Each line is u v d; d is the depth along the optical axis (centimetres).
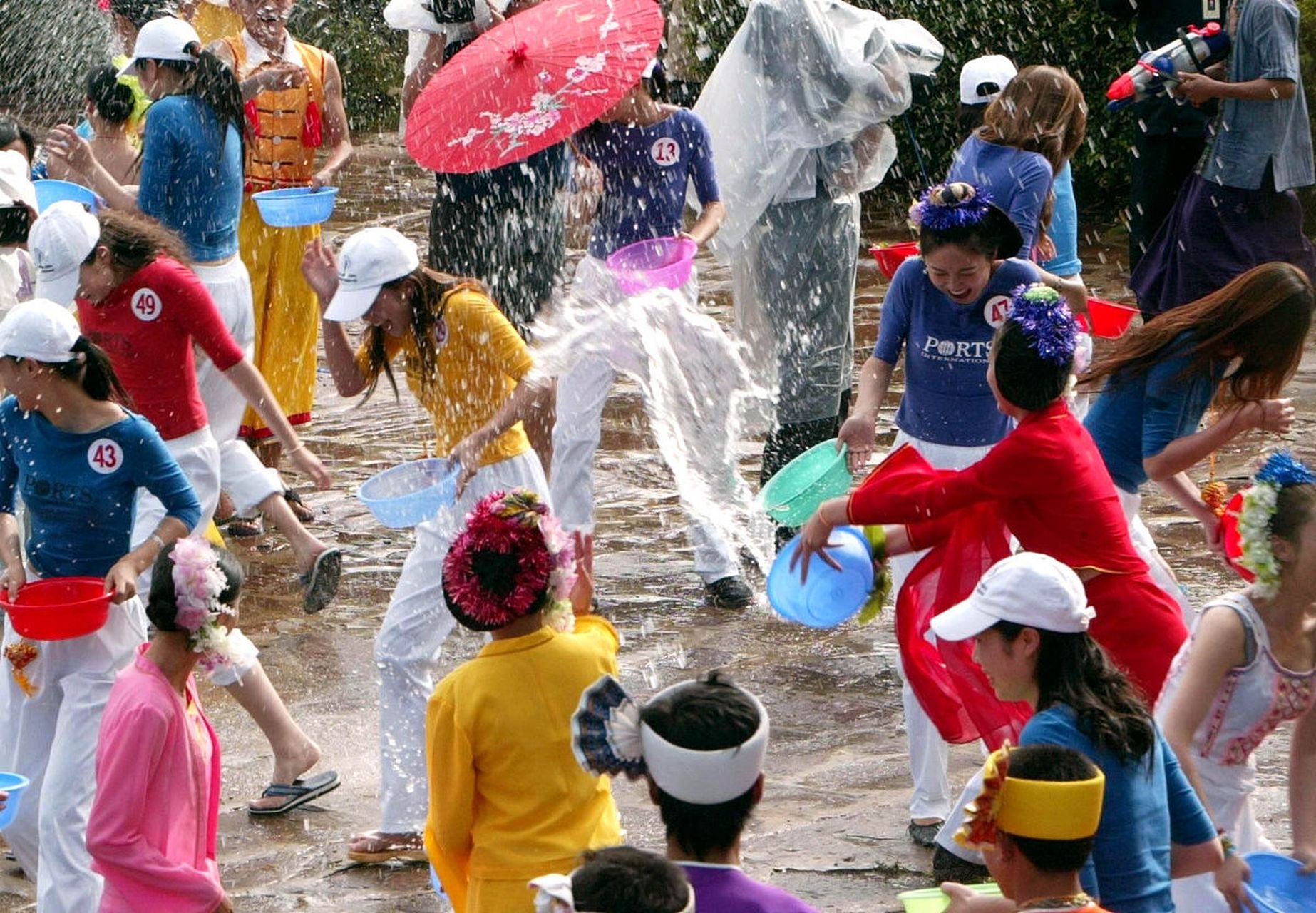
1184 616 796
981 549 698
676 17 2198
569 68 952
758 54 1084
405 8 1180
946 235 764
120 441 707
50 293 837
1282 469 580
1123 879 506
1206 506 759
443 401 789
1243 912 554
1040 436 668
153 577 620
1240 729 590
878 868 745
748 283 1143
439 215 1226
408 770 763
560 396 1029
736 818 466
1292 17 1269
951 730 716
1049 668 537
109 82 1177
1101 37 2061
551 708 564
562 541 567
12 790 661
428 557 764
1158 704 604
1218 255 1327
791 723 896
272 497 971
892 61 1107
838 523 708
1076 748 510
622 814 793
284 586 1102
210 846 642
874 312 1742
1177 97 1291
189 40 1067
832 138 1092
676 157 1023
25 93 2809
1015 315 674
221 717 918
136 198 1109
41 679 707
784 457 1148
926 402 806
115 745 607
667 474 1297
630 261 1020
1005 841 467
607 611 1048
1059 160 928
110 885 616
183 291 856
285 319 1245
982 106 1100
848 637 1008
